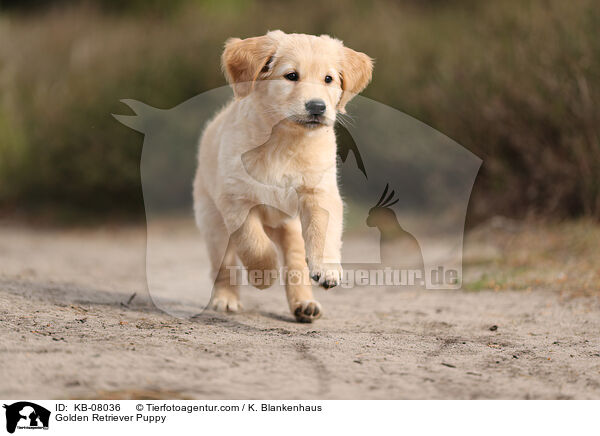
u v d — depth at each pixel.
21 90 21.98
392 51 18.06
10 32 24.69
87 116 20.64
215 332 6.17
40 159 20.75
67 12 27.05
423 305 8.59
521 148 13.65
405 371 5.11
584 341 6.34
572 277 9.55
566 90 12.84
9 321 5.98
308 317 7.11
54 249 14.68
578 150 12.44
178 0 27.55
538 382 4.96
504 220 13.05
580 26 13.41
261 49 6.65
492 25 16.11
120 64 21.58
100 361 4.89
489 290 9.45
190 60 20.89
